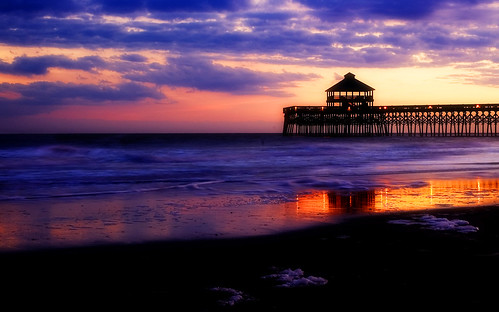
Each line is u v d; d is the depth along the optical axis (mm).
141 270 8875
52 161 33000
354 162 34281
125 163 32531
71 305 7223
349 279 8266
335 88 88062
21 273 8703
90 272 8750
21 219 13297
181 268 8977
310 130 96188
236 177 24203
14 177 23406
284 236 11406
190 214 14133
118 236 11383
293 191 19094
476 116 91312
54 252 10039
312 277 8328
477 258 9492
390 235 11484
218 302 7266
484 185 21281
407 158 38469
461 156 41125
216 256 9766
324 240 11031
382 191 19219
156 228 12234
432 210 14930
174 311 6973
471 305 7129
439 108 90062
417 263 9180
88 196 17562
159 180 22766
